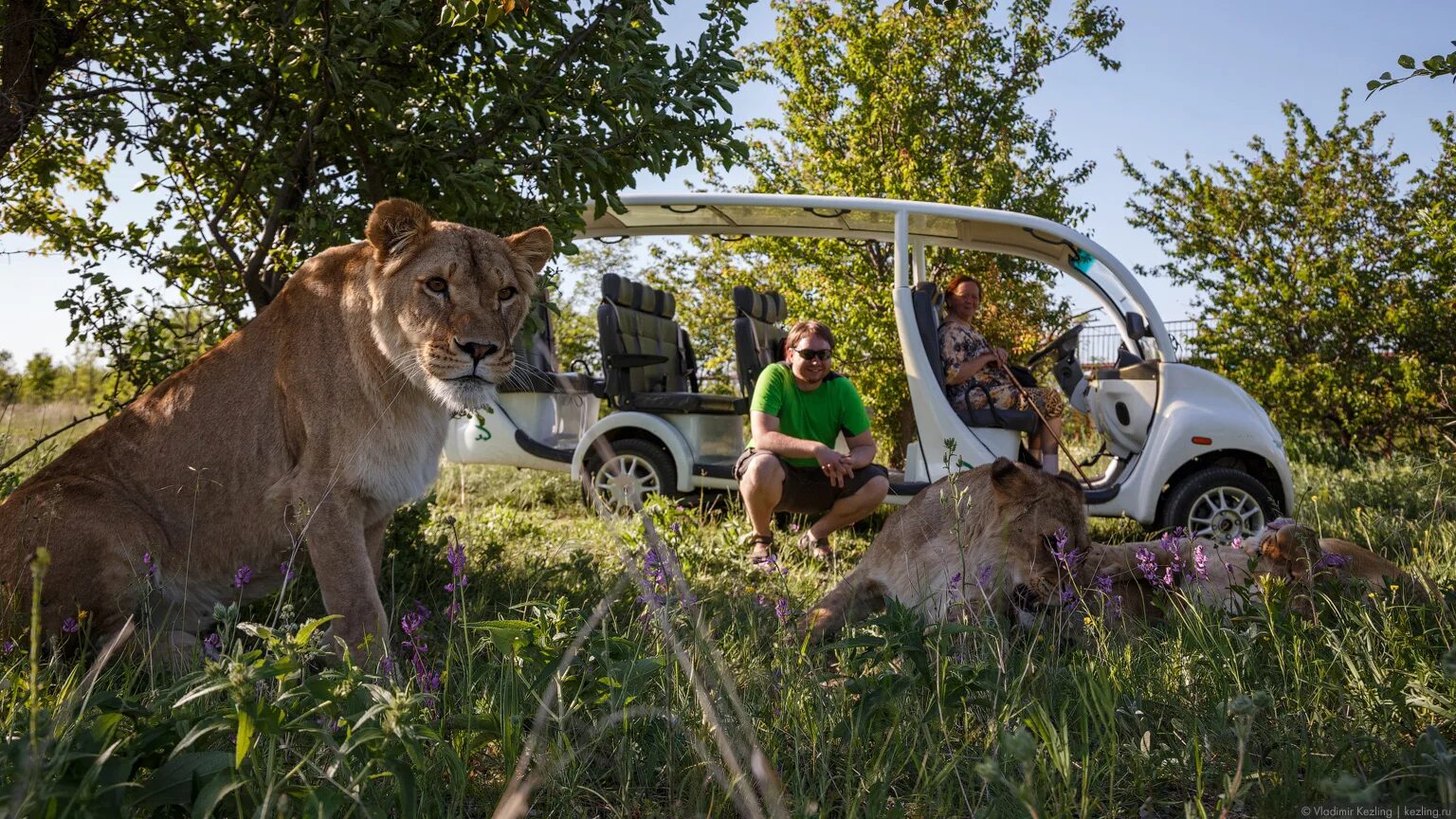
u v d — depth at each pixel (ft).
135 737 6.77
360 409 11.16
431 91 16.20
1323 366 42.73
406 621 9.91
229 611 8.57
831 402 21.65
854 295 44.14
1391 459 36.42
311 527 10.99
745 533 20.92
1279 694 9.71
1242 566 13.23
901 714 8.80
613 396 26.08
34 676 5.49
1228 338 46.80
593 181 15.61
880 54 50.24
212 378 11.96
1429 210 43.80
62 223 17.44
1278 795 7.57
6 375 25.03
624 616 13.14
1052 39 52.08
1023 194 49.90
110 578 10.86
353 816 6.51
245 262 17.62
